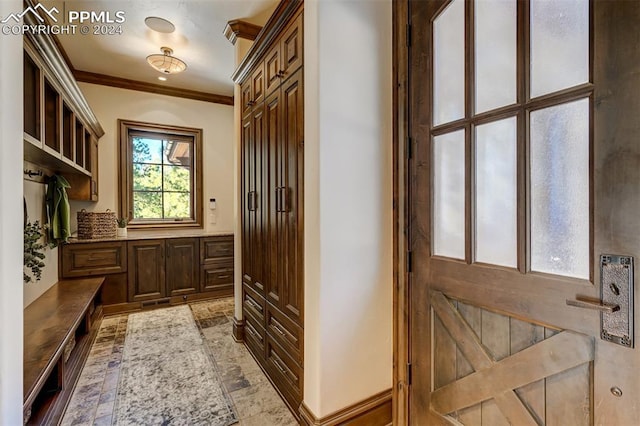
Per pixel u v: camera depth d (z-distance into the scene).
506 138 1.10
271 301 2.09
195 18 2.68
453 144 1.29
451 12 1.29
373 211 1.61
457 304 1.28
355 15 1.55
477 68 1.19
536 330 1.02
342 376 1.53
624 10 0.82
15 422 1.12
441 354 1.34
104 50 3.20
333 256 1.50
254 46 2.26
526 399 1.05
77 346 2.42
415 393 1.47
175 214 4.27
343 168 1.52
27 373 1.42
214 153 4.46
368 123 1.59
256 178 2.41
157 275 3.68
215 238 4.04
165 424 1.67
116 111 3.87
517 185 1.07
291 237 1.79
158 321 3.26
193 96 4.30
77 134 2.97
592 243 0.89
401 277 1.54
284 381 1.88
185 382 2.08
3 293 1.05
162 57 3.15
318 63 1.46
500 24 1.11
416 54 1.45
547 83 0.99
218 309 3.65
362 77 1.58
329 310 1.49
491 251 1.16
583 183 0.91
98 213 3.52
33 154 2.01
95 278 3.23
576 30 0.92
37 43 1.64
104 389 1.99
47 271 2.79
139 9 2.55
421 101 1.43
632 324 0.82
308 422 1.50
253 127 2.49
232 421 1.70
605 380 0.87
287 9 1.78
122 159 3.89
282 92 1.92
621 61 0.83
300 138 1.68
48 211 2.71
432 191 1.38
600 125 0.87
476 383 1.20
